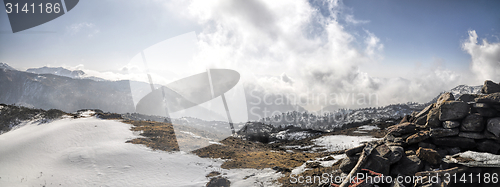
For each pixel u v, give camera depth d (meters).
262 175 11.40
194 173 11.58
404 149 8.76
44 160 12.36
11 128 18.14
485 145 7.75
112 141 15.03
